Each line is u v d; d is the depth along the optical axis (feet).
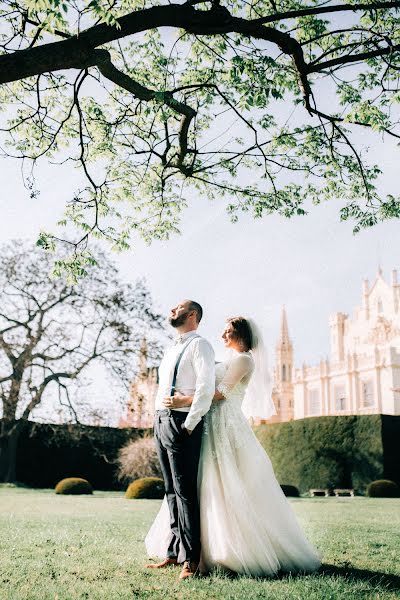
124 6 19.51
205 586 11.29
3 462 86.58
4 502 44.45
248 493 13.58
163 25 15.17
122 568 13.25
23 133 27.27
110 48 27.89
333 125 23.61
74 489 68.49
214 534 12.90
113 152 27.27
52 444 92.48
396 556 15.57
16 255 86.38
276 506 13.71
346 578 12.25
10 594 10.30
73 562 13.93
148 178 29.76
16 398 84.74
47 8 13.47
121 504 45.70
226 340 16.08
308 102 21.72
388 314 161.58
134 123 27.63
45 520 26.53
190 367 14.08
